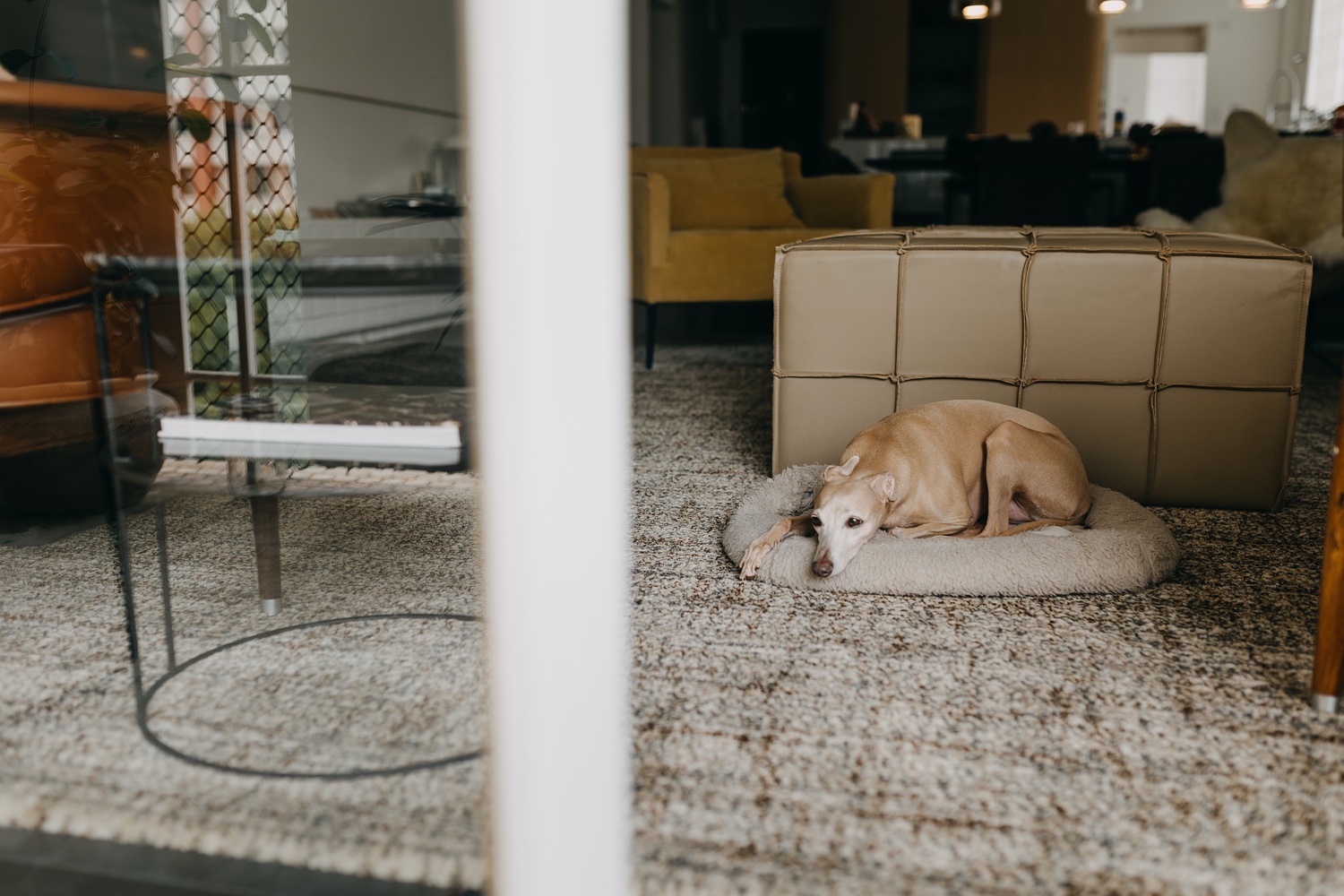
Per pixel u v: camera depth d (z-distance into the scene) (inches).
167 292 89.4
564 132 24.2
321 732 45.5
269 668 52.3
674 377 140.0
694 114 358.6
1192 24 414.9
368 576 66.0
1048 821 38.1
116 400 61.6
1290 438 75.9
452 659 53.1
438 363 132.2
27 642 56.4
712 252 148.1
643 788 40.2
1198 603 59.7
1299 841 36.8
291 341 97.8
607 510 26.4
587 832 27.8
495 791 27.8
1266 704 47.1
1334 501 44.0
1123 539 62.9
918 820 38.1
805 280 81.4
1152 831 37.4
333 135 151.7
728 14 414.9
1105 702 47.5
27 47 91.4
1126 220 208.2
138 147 84.7
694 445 100.7
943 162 221.3
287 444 45.8
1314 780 40.8
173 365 87.5
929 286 79.3
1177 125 220.7
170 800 40.0
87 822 38.7
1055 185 187.0
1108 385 78.0
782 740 44.1
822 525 62.1
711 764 42.1
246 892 35.1
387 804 39.6
